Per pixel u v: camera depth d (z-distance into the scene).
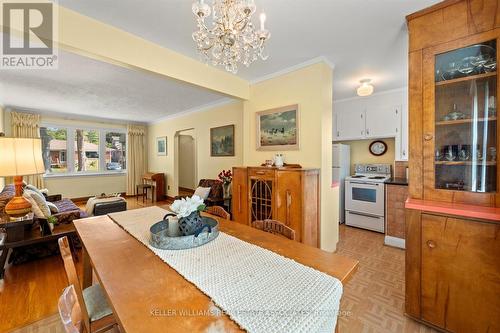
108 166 6.70
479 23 1.49
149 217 1.92
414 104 1.76
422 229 1.65
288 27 2.03
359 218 3.88
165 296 0.85
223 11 1.39
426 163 1.72
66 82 3.41
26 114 5.21
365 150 4.35
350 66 2.88
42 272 2.44
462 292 1.50
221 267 1.06
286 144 2.96
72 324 0.69
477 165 1.62
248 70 2.98
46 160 5.68
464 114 1.65
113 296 0.85
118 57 2.02
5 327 1.68
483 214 1.40
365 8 1.78
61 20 1.73
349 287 2.15
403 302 1.94
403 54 2.56
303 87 2.78
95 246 1.32
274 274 1.00
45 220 2.56
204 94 4.10
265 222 1.68
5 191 3.34
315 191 2.63
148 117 6.34
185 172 7.53
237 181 3.15
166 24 1.97
